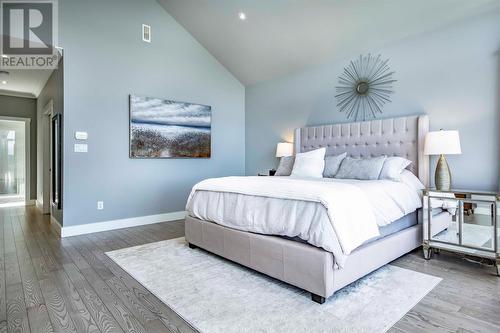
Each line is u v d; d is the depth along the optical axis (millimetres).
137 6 4414
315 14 3811
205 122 5219
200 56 5191
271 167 5434
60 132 3912
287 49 4566
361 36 3861
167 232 3994
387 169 3203
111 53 4137
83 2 3900
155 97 4590
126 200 4309
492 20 2965
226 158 5613
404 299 2008
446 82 3297
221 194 2848
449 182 2973
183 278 2406
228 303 1977
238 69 5477
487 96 3014
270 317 1794
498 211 2438
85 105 3914
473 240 2574
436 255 2969
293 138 4992
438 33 3344
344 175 3537
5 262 2803
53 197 4535
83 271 2574
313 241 1984
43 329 1686
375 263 2365
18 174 7844
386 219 2504
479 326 1680
